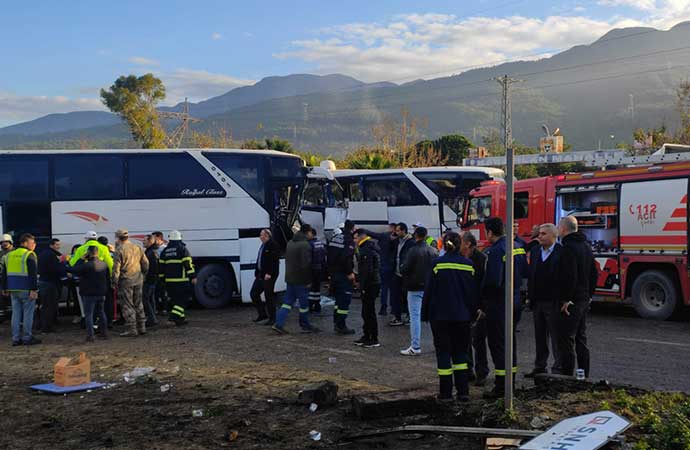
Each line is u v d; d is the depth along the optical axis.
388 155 45.31
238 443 6.20
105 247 13.12
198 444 6.20
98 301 12.53
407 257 10.40
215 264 17.12
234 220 17.22
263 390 8.20
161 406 7.58
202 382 8.73
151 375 9.24
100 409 7.53
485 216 18.55
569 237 8.19
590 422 5.52
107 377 9.23
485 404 6.98
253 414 7.12
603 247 14.76
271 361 10.09
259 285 14.30
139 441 6.34
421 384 8.44
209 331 13.20
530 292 8.48
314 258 15.52
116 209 16.91
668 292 13.58
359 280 11.34
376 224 22.19
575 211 15.55
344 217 22.42
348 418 6.83
